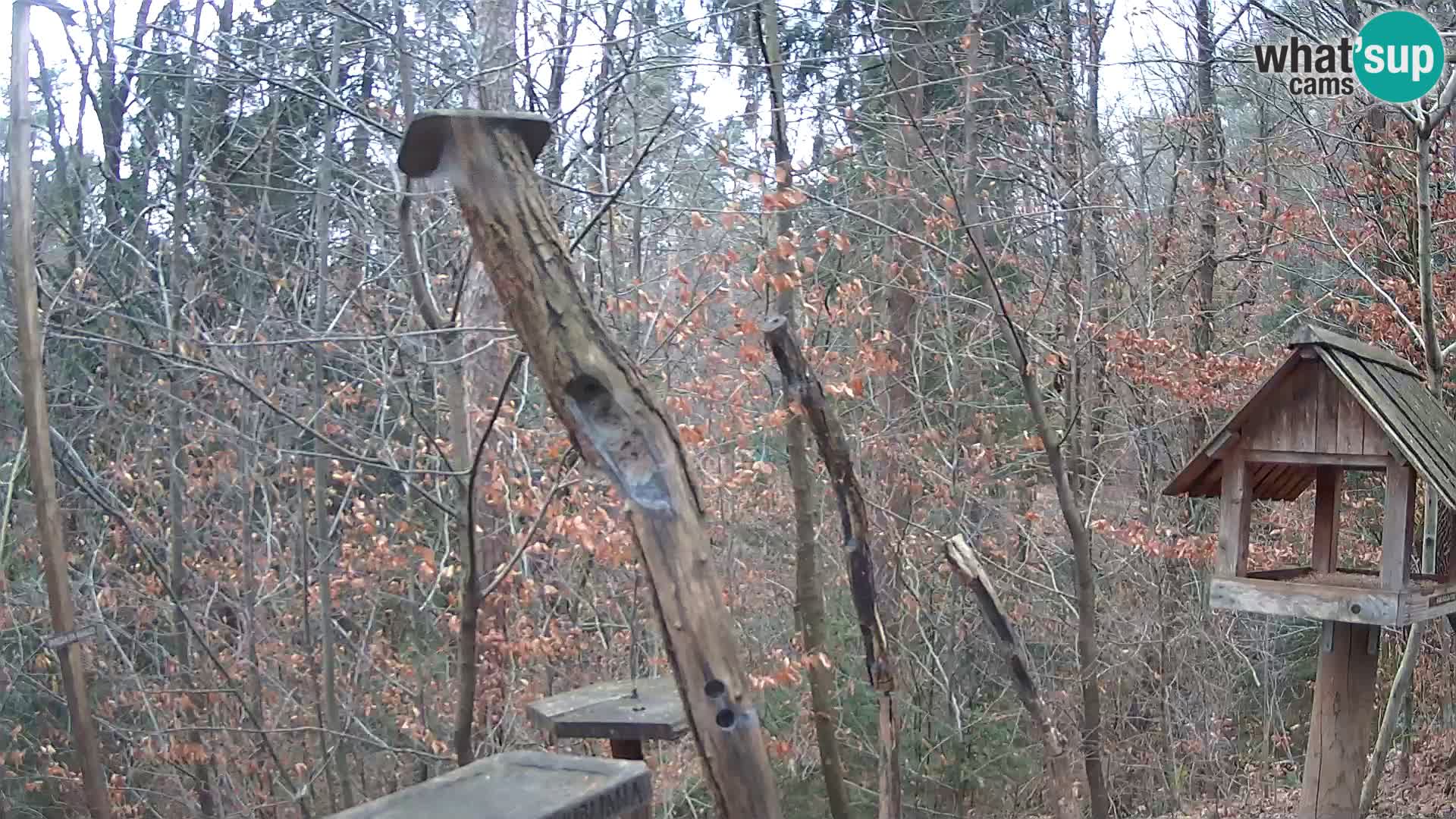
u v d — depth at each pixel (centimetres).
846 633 1045
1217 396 1048
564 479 674
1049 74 1066
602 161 695
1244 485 568
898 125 888
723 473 870
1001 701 1082
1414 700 1252
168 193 927
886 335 876
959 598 1074
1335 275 1234
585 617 891
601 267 708
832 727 898
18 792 921
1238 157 1247
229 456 925
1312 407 546
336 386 846
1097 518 1092
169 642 961
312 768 872
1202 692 1102
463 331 507
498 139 255
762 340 734
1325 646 565
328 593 820
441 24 568
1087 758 839
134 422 890
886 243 1023
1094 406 1147
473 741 753
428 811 212
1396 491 522
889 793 424
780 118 816
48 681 909
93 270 830
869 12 944
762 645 984
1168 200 1222
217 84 725
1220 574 568
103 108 926
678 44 795
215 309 941
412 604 861
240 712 895
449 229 696
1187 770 1079
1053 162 1023
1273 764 1158
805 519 894
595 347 252
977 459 1027
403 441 908
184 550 969
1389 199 1051
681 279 681
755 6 720
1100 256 1171
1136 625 1089
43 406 539
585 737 423
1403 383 586
